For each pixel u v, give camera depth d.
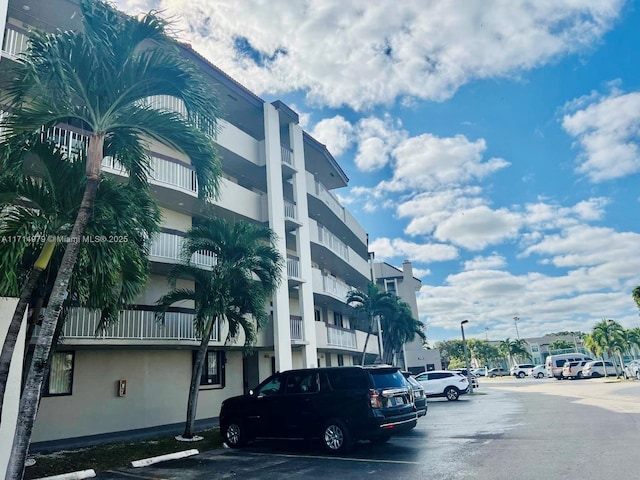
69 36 7.75
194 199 17.84
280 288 20.69
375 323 36.31
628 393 24.22
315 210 28.33
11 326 7.44
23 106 8.12
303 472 8.86
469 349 104.31
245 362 22.16
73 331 13.10
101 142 8.20
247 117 23.05
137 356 16.97
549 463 8.53
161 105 16.39
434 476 7.98
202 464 10.12
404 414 10.91
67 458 10.89
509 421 15.29
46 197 8.44
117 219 8.50
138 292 9.80
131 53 8.26
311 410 11.13
